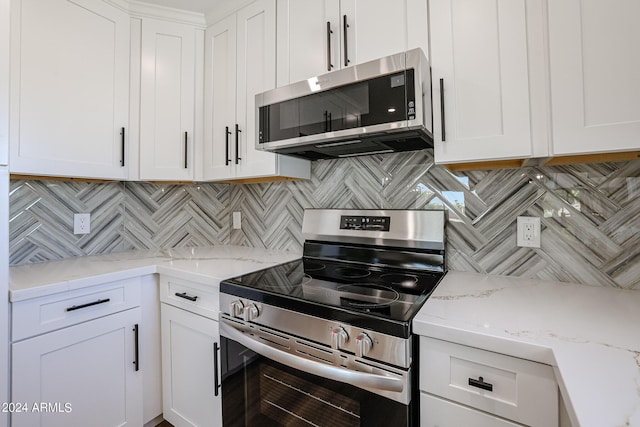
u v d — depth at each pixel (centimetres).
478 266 126
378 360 79
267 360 104
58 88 136
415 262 132
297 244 178
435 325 75
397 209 140
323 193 168
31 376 108
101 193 172
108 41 153
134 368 137
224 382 118
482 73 98
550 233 113
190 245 204
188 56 174
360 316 82
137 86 163
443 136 104
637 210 100
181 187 201
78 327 120
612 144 81
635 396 48
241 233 208
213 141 173
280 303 99
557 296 95
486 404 71
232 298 114
